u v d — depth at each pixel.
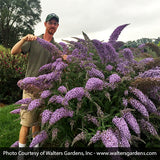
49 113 1.57
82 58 1.94
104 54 1.76
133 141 1.65
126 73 1.76
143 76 1.66
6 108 4.55
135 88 1.56
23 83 1.69
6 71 5.93
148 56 2.16
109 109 1.73
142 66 1.88
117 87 1.61
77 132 1.90
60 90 1.66
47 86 1.79
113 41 1.96
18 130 3.17
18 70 6.04
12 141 2.78
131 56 1.85
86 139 1.51
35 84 1.75
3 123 3.53
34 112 2.35
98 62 1.97
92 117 1.60
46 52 2.48
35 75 2.51
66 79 1.94
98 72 1.65
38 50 2.50
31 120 2.37
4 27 29.31
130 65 1.91
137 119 1.69
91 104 1.74
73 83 1.97
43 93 1.68
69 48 2.19
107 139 1.18
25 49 2.53
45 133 1.66
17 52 2.48
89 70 1.67
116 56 1.79
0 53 7.19
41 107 1.96
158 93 1.89
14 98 6.24
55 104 1.82
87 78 1.61
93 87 1.44
